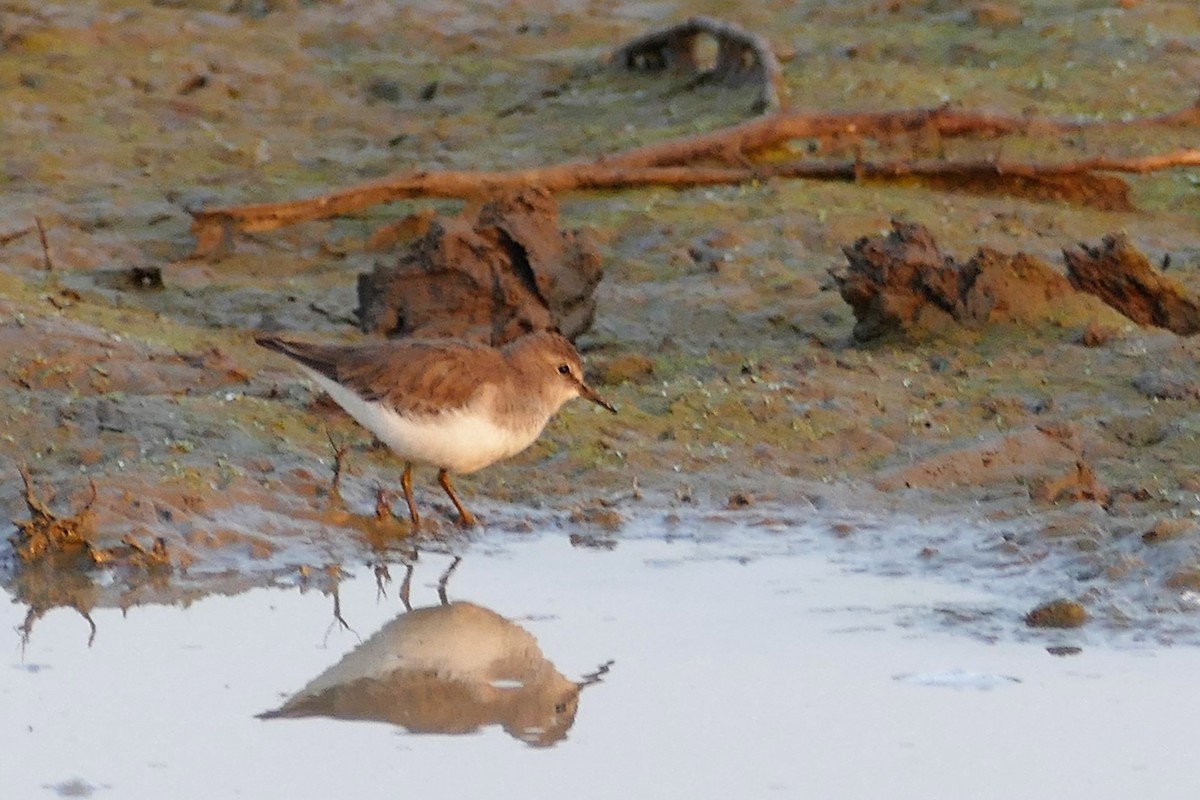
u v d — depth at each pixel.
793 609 10.44
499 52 23.81
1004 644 9.82
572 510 12.07
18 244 16.81
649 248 16.86
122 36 23.00
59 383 13.15
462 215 15.17
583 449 12.79
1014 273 14.79
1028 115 20.39
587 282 14.73
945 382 13.77
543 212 14.78
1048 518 11.52
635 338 15.04
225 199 18.39
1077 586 10.56
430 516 11.93
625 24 24.81
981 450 12.55
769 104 20.53
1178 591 10.34
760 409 13.34
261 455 12.34
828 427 13.07
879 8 25.12
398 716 9.14
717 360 14.45
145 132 20.30
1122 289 14.87
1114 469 12.20
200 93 21.58
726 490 12.28
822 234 17.08
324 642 10.09
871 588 10.73
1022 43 23.58
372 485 12.27
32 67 21.61
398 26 24.53
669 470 12.56
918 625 10.12
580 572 11.10
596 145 20.19
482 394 11.31
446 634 10.16
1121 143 20.08
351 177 19.28
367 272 16.14
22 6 23.58
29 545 11.05
